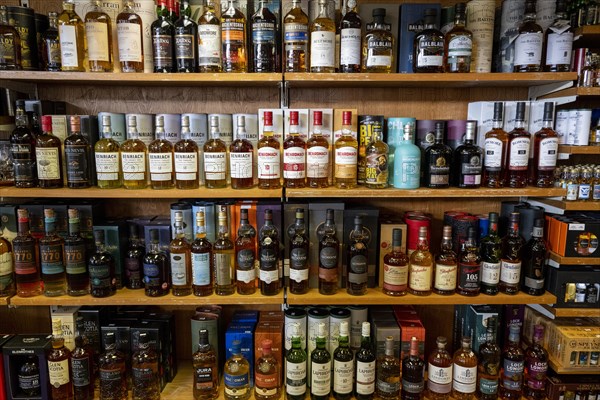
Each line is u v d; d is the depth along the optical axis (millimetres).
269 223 1754
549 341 1892
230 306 2141
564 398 1808
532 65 1688
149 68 1732
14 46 1667
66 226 1836
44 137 1716
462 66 1696
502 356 1851
